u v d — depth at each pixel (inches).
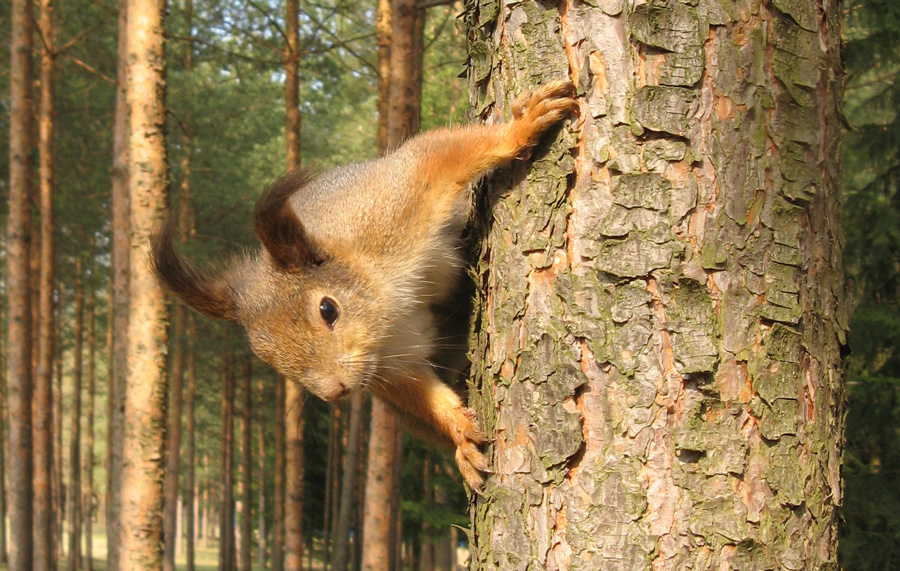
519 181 18.2
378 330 21.2
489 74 18.8
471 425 18.8
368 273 21.2
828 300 17.5
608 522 17.2
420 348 21.6
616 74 17.5
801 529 17.1
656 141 17.3
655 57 17.3
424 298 21.5
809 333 17.3
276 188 21.1
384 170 21.5
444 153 20.7
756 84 17.2
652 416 17.1
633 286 17.3
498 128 18.4
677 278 17.2
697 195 17.2
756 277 17.1
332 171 23.0
